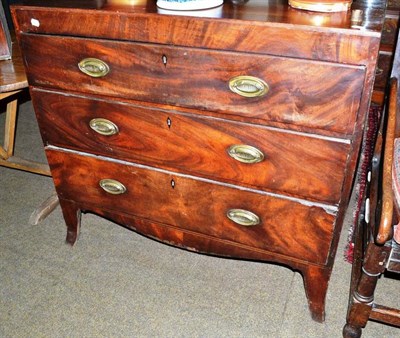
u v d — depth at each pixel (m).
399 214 0.92
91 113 1.15
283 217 1.08
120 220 1.36
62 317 1.25
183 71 0.97
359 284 1.03
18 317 1.25
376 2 1.07
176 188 1.17
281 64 0.87
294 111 0.92
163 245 1.53
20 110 2.65
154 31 0.95
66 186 1.36
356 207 1.64
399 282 1.35
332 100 0.87
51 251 1.50
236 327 1.21
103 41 1.01
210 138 1.04
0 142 2.28
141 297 1.32
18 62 1.44
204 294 1.32
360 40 0.79
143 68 1.00
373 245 0.95
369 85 0.83
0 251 1.50
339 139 0.91
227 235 1.19
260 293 1.32
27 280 1.38
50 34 1.06
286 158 0.99
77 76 1.09
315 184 0.99
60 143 1.26
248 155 1.01
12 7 1.06
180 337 1.19
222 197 1.12
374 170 1.12
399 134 1.13
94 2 1.08
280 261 1.18
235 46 0.89
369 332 1.19
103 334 1.20
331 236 1.05
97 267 1.43
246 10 0.97
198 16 0.90
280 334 1.19
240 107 0.96
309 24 0.83
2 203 1.77
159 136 1.10
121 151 1.18
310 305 1.22
